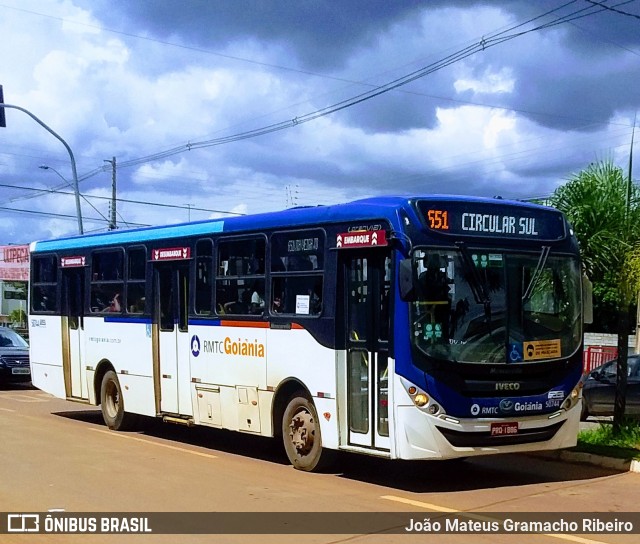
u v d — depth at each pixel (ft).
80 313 51.34
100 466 35.60
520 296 31.71
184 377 41.88
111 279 48.49
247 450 40.86
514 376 30.96
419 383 29.50
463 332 30.32
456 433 29.78
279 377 35.50
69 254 52.70
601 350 79.36
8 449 40.19
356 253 32.27
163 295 43.91
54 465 35.73
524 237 32.50
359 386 31.86
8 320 207.72
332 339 32.68
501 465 36.50
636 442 38.40
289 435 35.22
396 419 29.71
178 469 35.12
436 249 30.37
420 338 29.68
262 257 37.04
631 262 37.86
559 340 32.35
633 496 30.01
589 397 57.21
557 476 34.01
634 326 86.74
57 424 50.83
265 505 28.02
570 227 34.04
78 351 51.47
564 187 42.37
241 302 38.09
